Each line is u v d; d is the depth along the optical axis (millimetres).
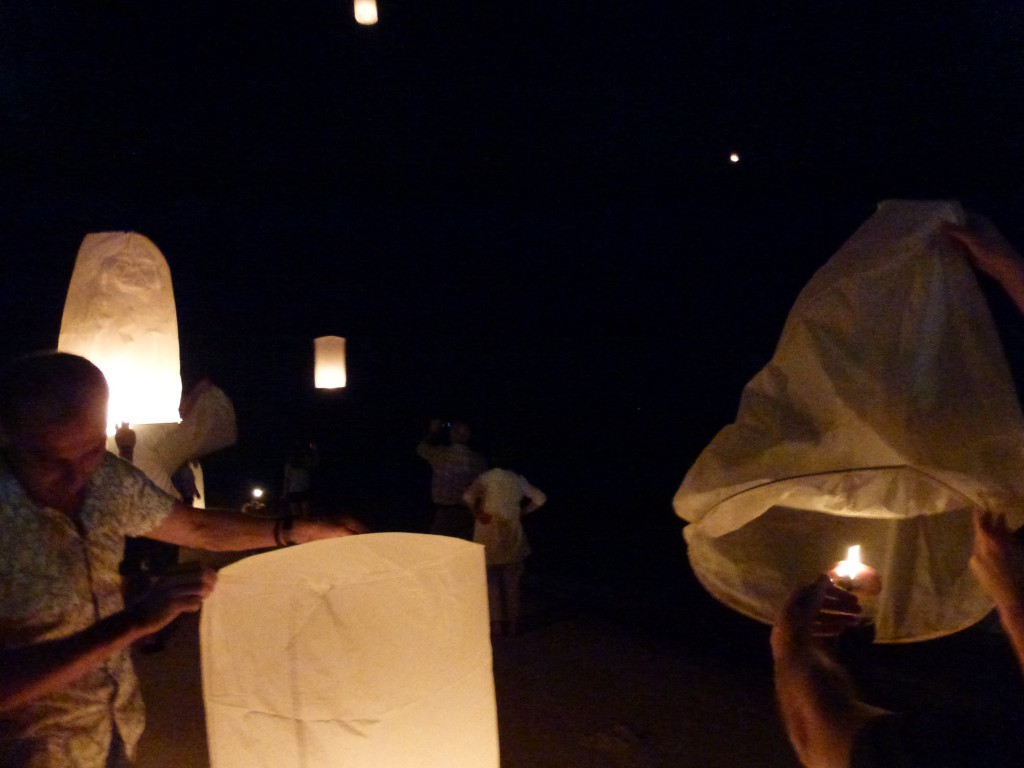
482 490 6762
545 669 6012
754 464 1380
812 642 1349
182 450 4895
